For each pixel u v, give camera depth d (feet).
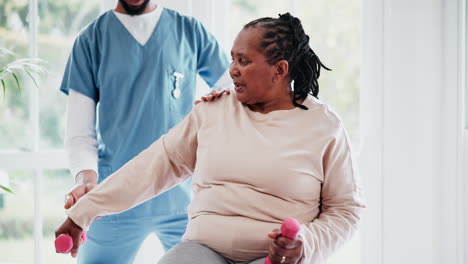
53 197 6.82
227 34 6.93
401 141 6.63
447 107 6.53
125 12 5.53
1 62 6.67
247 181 3.70
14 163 6.61
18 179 6.75
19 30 6.70
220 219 3.70
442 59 6.53
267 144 3.73
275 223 3.68
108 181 4.02
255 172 3.68
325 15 7.41
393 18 6.56
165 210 5.49
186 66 5.72
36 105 6.73
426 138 6.57
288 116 3.88
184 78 5.70
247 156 3.71
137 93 5.46
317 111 3.95
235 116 3.92
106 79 5.41
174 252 3.58
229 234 3.64
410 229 6.67
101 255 5.46
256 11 7.54
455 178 6.54
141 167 4.06
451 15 6.47
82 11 6.78
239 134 3.80
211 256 3.58
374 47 6.70
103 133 5.45
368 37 6.75
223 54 5.96
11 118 6.72
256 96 3.95
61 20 6.77
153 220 5.48
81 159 5.26
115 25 5.49
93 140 5.45
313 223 3.75
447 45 6.49
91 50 5.45
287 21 4.01
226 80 5.89
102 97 5.43
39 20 6.73
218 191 3.75
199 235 3.73
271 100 4.00
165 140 4.14
